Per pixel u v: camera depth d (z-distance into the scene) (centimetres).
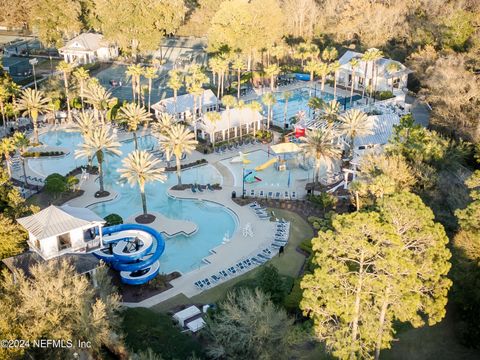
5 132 11069
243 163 10188
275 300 5816
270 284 5881
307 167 9950
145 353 4656
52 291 4653
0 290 5088
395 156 7319
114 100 11925
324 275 4438
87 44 16212
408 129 8456
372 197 7225
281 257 7206
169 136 9500
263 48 15662
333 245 4519
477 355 5319
